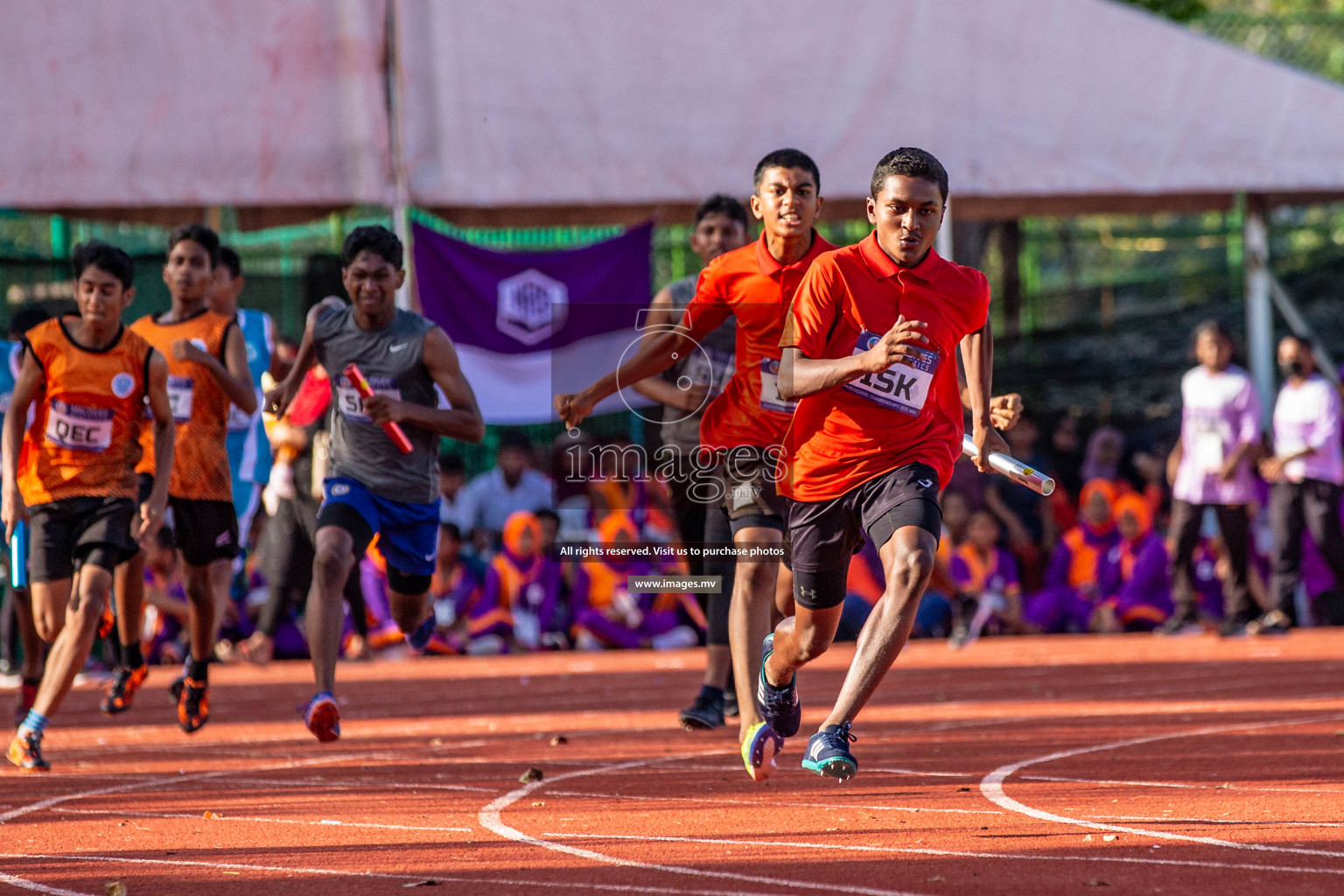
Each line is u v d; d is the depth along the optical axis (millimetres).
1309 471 41594
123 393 20125
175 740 23391
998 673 33344
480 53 43562
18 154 40656
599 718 25984
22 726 19531
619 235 43188
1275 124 46125
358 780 18406
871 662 13453
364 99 42406
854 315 14422
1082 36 45875
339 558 19000
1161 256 56531
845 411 14477
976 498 46406
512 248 46938
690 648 44250
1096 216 49812
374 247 19844
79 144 41031
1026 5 45625
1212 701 26453
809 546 14719
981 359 15273
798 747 21203
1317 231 54969
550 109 43719
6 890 12172
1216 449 41469
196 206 43531
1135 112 45812
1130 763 18547
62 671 19516
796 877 12055
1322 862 12320
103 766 20141
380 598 41500
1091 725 22938
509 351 42125
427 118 43156
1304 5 89000
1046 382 48562
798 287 16016
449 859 13109
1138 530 45625
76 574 19828
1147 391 48469
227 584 23500
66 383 19875
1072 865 12328
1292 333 48500
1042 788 16703
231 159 41719
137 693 32719
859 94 44938
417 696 31062
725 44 44781
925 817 14891
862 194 44500
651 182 43781
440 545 42781
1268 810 14859
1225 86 46156
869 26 45188
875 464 14391
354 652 40406
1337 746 19719
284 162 42000
